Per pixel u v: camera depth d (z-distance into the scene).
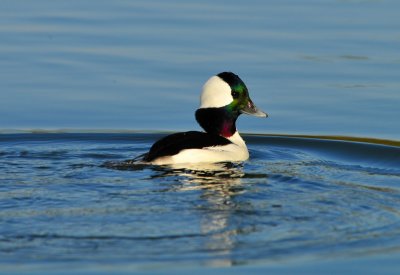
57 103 17.92
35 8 23.83
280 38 21.41
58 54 20.23
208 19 22.94
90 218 11.35
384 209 11.93
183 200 12.19
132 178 13.38
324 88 18.69
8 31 21.69
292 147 16.39
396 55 20.34
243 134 17.14
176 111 17.67
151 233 10.80
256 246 10.49
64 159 15.06
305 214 11.63
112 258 10.08
